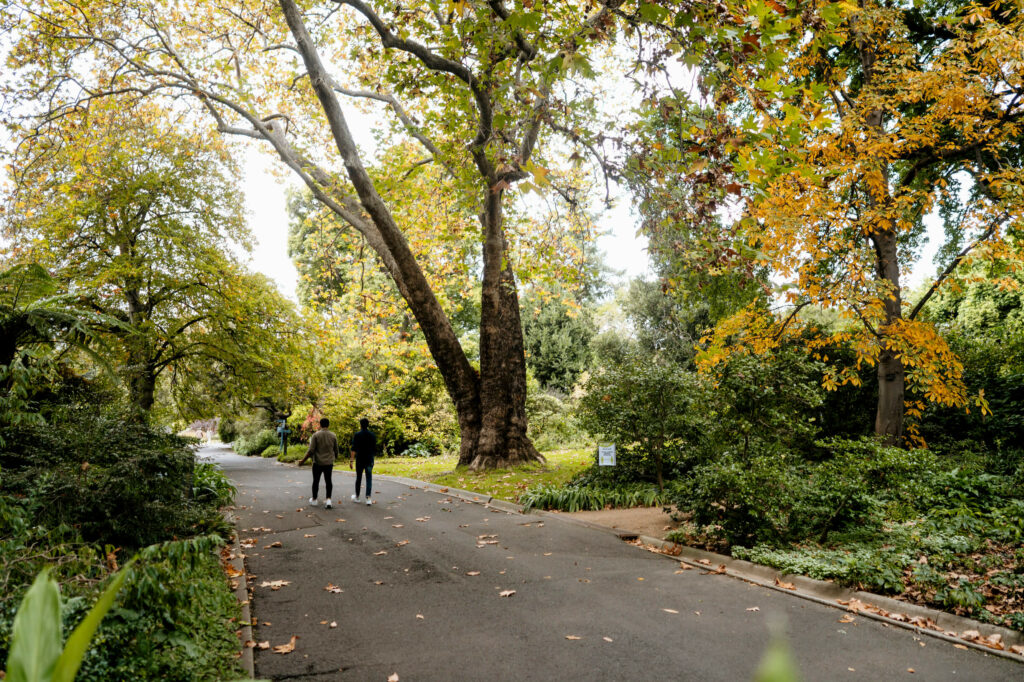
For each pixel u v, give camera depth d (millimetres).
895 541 8250
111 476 7312
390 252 17828
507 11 8430
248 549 9336
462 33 8859
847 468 9195
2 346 7332
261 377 20422
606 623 6102
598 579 7633
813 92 6137
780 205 9977
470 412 18359
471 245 21797
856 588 6828
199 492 12492
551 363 40688
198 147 19844
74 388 9969
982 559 7184
